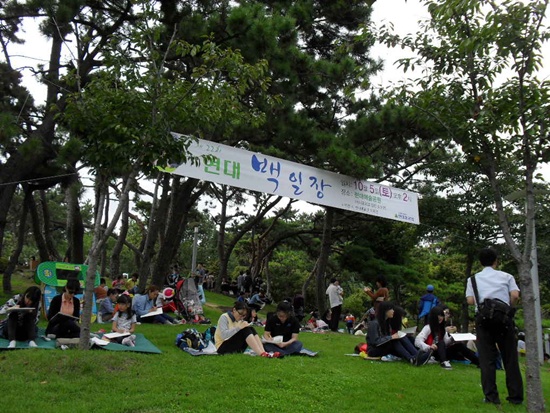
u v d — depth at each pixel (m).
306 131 15.58
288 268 38.78
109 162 8.10
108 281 27.81
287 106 15.19
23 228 20.14
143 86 8.25
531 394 5.92
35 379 6.39
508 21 6.25
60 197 36.91
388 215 15.70
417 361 8.73
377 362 8.83
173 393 6.16
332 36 19.41
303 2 16.95
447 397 6.68
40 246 20.98
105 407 5.54
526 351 6.04
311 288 36.75
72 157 9.93
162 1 13.65
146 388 6.32
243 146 20.56
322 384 6.90
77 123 8.16
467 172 20.97
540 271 21.67
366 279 22.84
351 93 7.95
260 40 13.66
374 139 17.19
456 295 28.75
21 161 13.70
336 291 15.70
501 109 6.70
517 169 17.06
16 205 31.42
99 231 8.38
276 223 34.72
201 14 14.52
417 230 22.48
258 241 33.41
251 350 8.68
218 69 8.66
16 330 8.11
